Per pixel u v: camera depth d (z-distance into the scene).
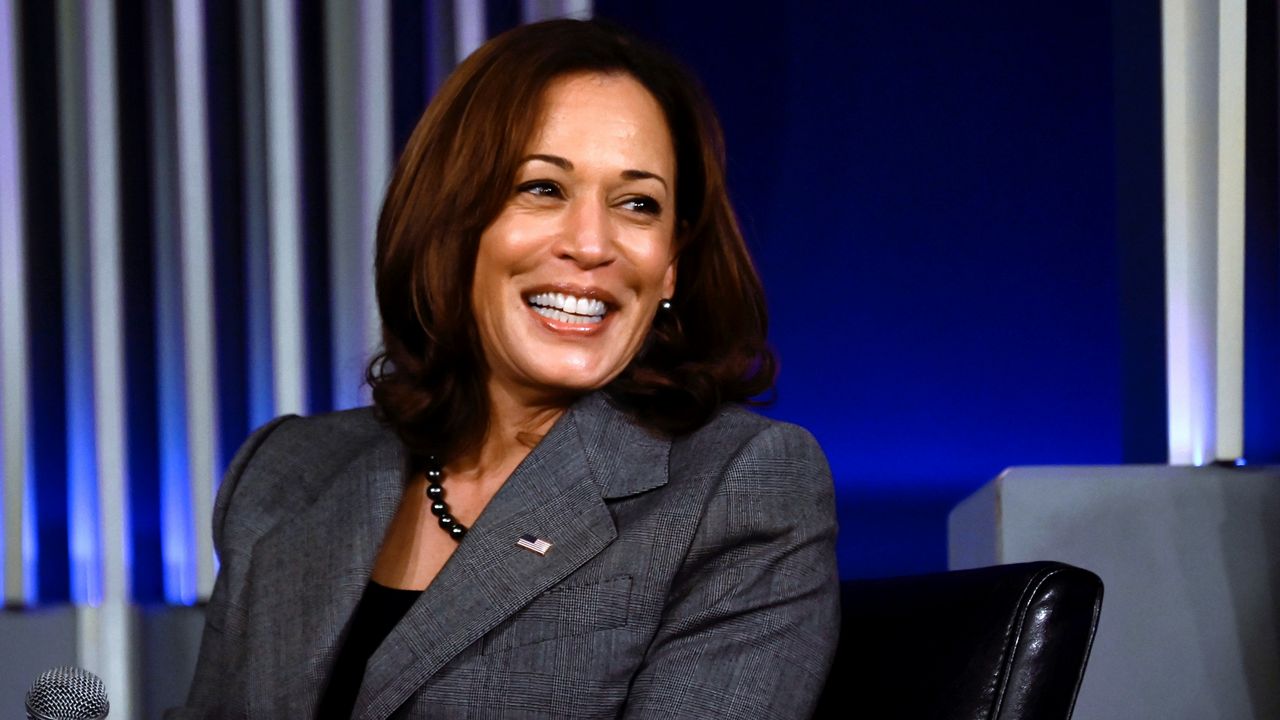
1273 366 5.56
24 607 6.94
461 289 3.17
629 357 3.18
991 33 7.14
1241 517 4.36
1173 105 5.20
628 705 2.79
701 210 3.26
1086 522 4.38
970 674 2.41
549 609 2.85
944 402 7.08
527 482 2.99
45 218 7.29
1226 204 4.90
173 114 7.24
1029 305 7.04
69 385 7.21
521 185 3.09
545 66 3.09
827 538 2.94
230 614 3.38
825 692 2.87
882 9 7.23
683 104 3.22
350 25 7.17
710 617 2.80
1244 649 4.33
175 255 7.23
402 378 3.35
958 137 7.15
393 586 3.19
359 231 7.10
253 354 7.17
